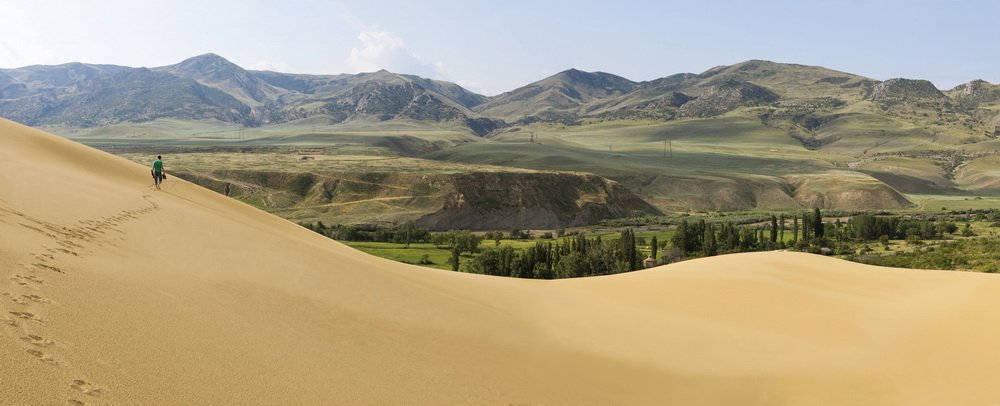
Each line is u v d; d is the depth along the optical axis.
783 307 25.66
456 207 194.38
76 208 17.98
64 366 7.50
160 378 8.29
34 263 10.77
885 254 121.25
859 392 16.47
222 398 8.43
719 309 25.09
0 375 6.62
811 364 18.56
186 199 34.56
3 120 39.62
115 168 39.47
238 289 14.02
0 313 8.17
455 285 24.66
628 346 18.42
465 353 14.50
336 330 13.32
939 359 19.47
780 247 128.38
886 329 22.94
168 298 11.61
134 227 17.78
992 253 108.12
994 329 22.44
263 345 10.96
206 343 10.09
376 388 10.80
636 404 13.74
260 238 21.88
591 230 189.88
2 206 14.72
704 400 14.83
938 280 33.31
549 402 12.62
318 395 9.67
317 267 18.92
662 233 176.50
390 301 17.30
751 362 18.31
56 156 35.16
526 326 18.97
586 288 29.02
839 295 28.56
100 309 9.79
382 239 142.00
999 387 17.09
